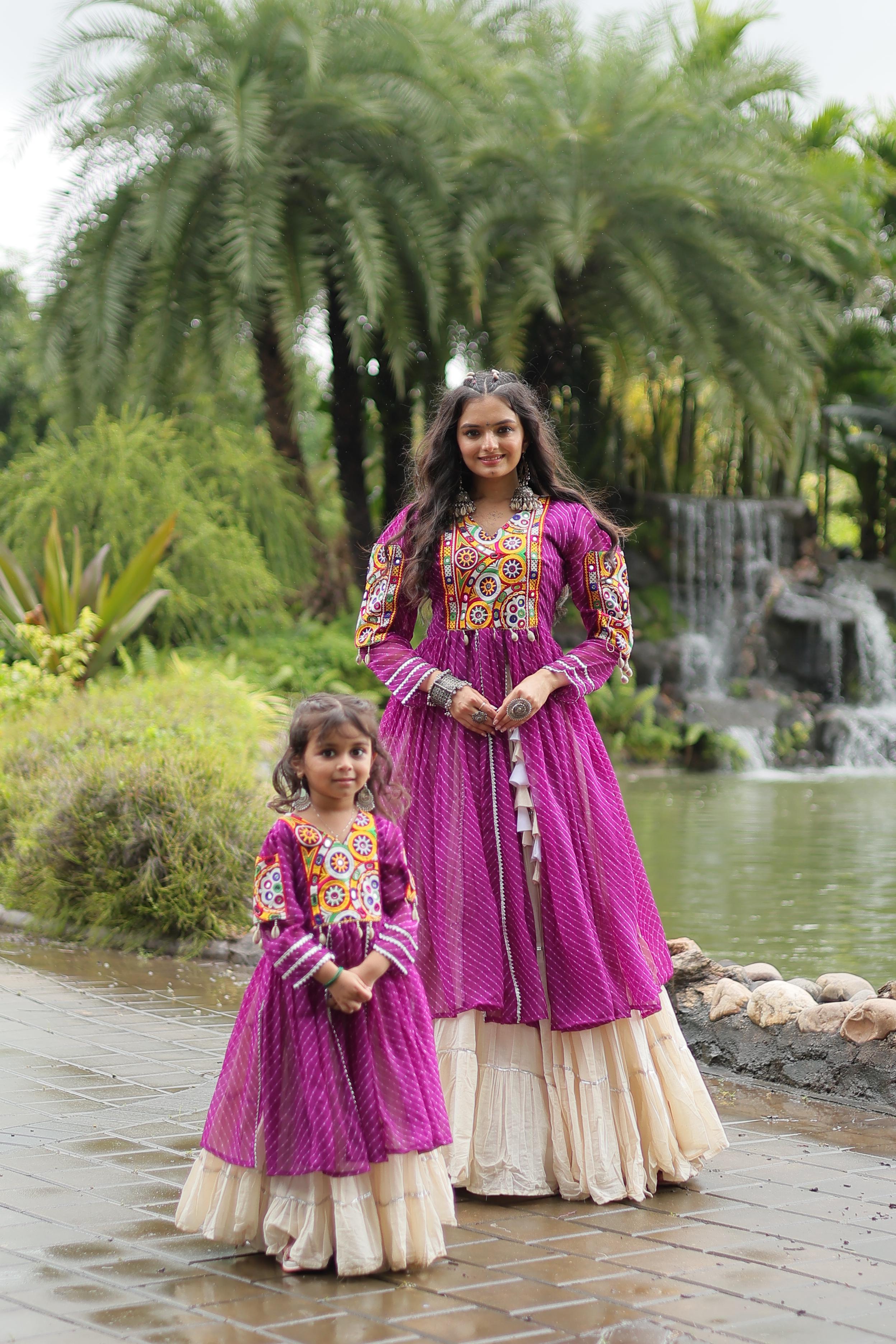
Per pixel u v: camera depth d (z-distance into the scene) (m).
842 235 18.92
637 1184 2.88
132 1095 3.64
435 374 18.81
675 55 19.05
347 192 15.48
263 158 14.99
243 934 5.94
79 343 16.64
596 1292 2.34
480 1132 2.95
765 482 26.16
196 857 6.06
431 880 3.04
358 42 15.96
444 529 3.19
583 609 3.29
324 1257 2.45
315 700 2.68
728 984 4.14
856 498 30.12
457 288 17.56
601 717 18.45
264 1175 2.53
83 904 6.42
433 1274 2.44
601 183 16.88
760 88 18.00
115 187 16.00
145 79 14.76
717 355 16.91
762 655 21.09
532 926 2.99
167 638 15.62
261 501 17.33
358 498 19.19
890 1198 2.87
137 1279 2.37
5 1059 4.04
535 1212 2.81
